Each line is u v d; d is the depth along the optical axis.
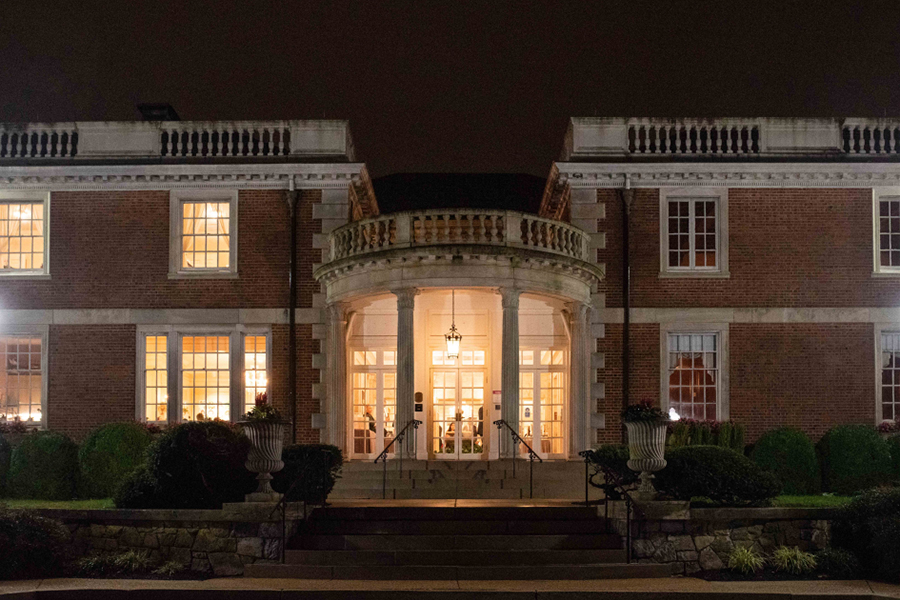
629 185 22.83
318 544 14.77
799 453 20.38
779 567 14.46
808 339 22.59
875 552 14.26
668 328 22.62
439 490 19.17
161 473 15.71
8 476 19.62
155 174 22.77
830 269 22.77
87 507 16.62
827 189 22.95
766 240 22.84
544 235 20.88
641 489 15.24
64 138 25.03
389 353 23.94
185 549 14.74
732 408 22.38
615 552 14.45
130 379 22.56
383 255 19.97
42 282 22.88
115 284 22.83
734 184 22.94
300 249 22.78
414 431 21.08
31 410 22.78
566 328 23.11
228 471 15.80
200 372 22.81
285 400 22.31
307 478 15.97
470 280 19.91
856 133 24.34
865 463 20.30
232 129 23.38
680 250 23.05
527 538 14.71
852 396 22.42
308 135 23.30
